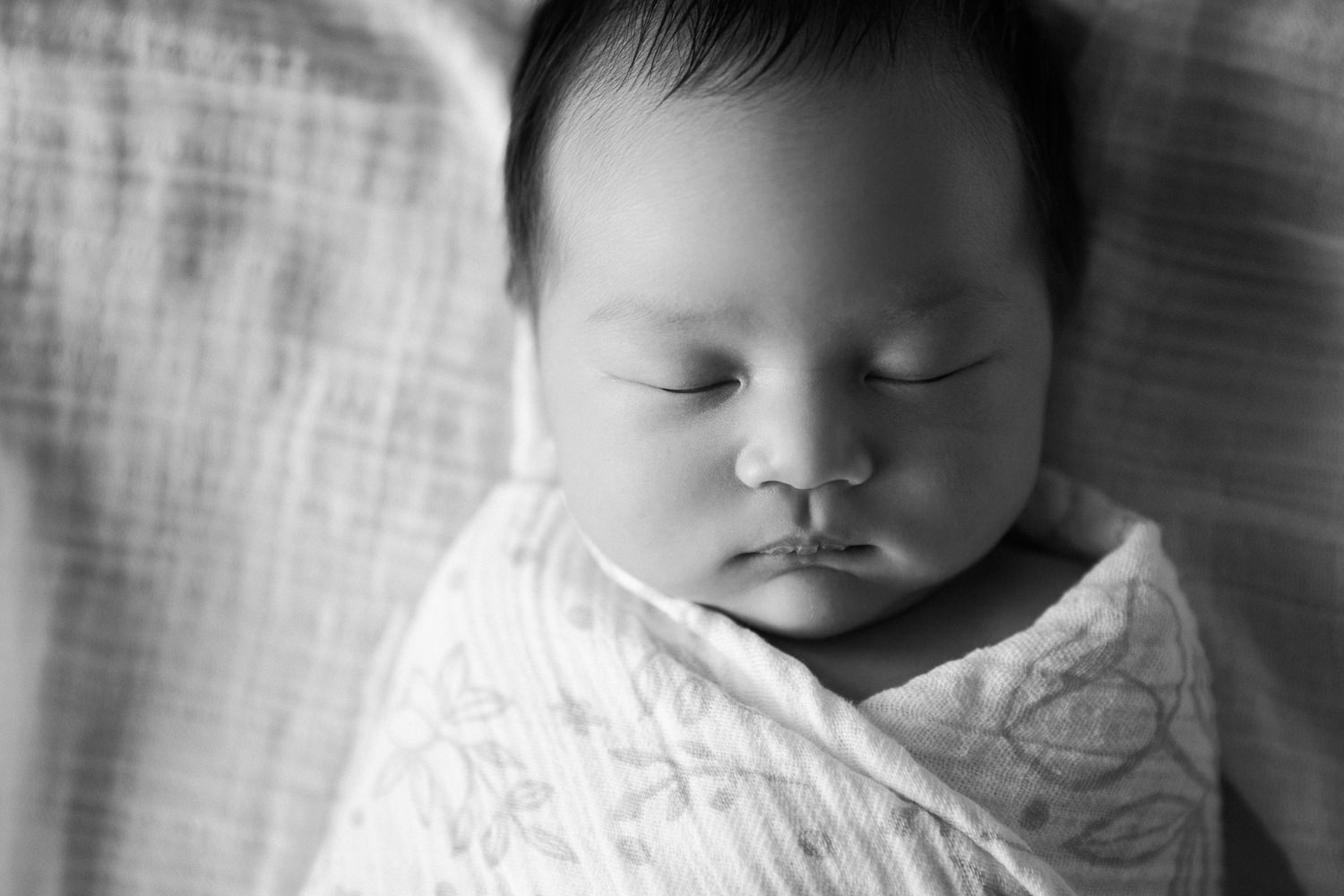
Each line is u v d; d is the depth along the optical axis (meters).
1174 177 1.01
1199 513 1.03
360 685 1.14
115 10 1.10
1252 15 0.99
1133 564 0.86
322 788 1.14
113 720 1.14
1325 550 1.01
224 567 1.14
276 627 1.14
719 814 0.77
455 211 1.12
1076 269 0.96
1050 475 0.96
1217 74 1.00
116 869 1.13
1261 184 1.00
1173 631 0.87
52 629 1.12
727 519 0.81
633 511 0.83
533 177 0.87
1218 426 1.02
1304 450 1.01
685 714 0.80
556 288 0.85
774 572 0.84
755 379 0.78
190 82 1.11
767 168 0.75
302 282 1.12
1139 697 0.83
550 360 0.87
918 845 0.75
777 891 0.76
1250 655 1.02
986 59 0.84
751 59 0.77
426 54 1.12
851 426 0.78
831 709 0.78
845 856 0.75
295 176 1.12
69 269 1.11
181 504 1.13
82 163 1.11
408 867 0.89
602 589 0.90
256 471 1.13
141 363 1.12
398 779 0.92
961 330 0.79
